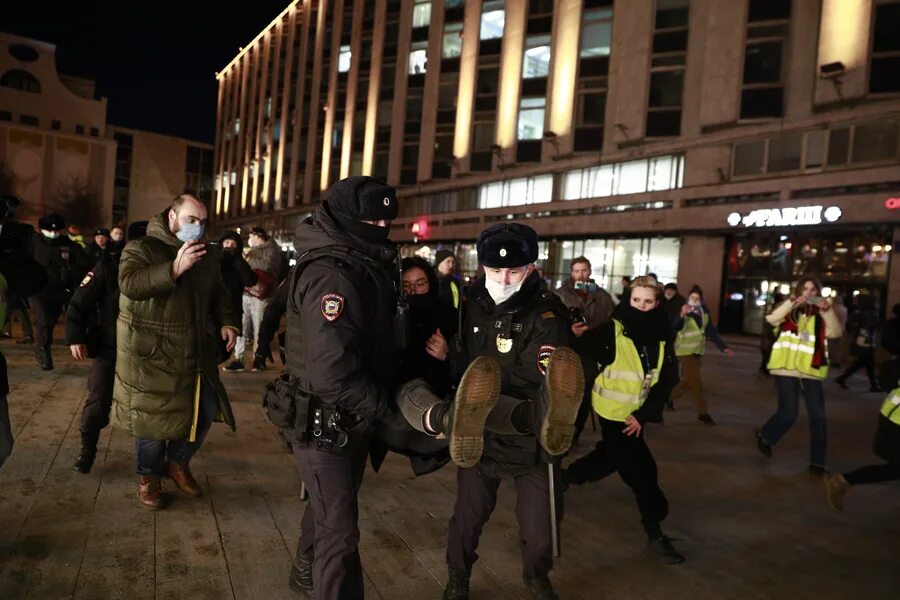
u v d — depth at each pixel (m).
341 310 2.05
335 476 2.23
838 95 18.67
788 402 5.63
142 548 3.16
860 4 18.39
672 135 23.36
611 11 25.91
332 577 2.16
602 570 3.33
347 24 43.25
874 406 9.03
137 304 3.43
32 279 2.98
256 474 4.39
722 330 22.11
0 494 3.73
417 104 36.47
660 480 4.98
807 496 4.73
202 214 3.50
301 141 48.50
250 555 3.16
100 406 4.08
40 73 61.50
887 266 17.80
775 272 20.73
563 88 27.64
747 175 21.25
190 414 3.53
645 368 3.56
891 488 4.95
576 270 6.29
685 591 3.13
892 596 3.17
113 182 63.47
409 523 3.74
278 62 53.28
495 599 2.92
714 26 22.06
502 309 2.55
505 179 30.58
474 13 32.69
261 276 8.23
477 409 1.95
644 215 24.02
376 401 2.10
